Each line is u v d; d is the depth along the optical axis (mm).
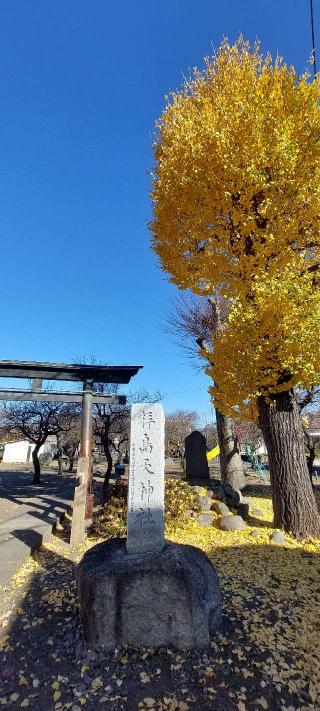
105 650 3211
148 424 4379
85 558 3850
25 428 18062
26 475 21531
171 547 3951
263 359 5883
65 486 15062
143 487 4094
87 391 8898
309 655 3154
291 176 6113
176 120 7496
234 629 3510
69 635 3482
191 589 3295
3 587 4508
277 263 6234
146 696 2740
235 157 6078
